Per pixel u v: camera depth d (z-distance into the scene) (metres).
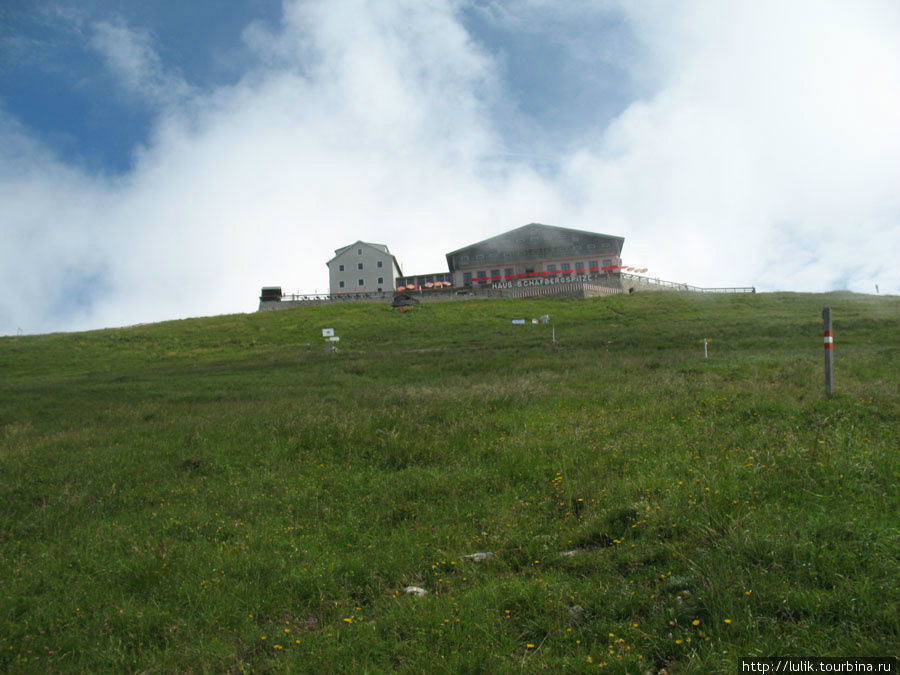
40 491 11.24
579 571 6.33
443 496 9.20
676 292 73.94
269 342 53.41
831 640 4.49
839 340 30.98
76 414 21.09
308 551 7.45
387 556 7.14
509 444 11.48
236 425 15.64
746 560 5.66
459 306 69.06
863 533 5.80
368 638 5.28
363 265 94.38
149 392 26.89
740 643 4.60
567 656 4.78
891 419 10.78
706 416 12.43
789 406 12.25
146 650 5.59
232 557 7.40
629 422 12.49
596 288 74.69
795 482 7.58
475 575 6.45
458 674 4.68
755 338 34.31
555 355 32.94
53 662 5.43
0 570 7.70
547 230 90.56
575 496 8.51
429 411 15.23
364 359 36.81
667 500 7.50
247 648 5.50
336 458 12.02
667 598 5.45
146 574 7.07
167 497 10.42
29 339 59.88
